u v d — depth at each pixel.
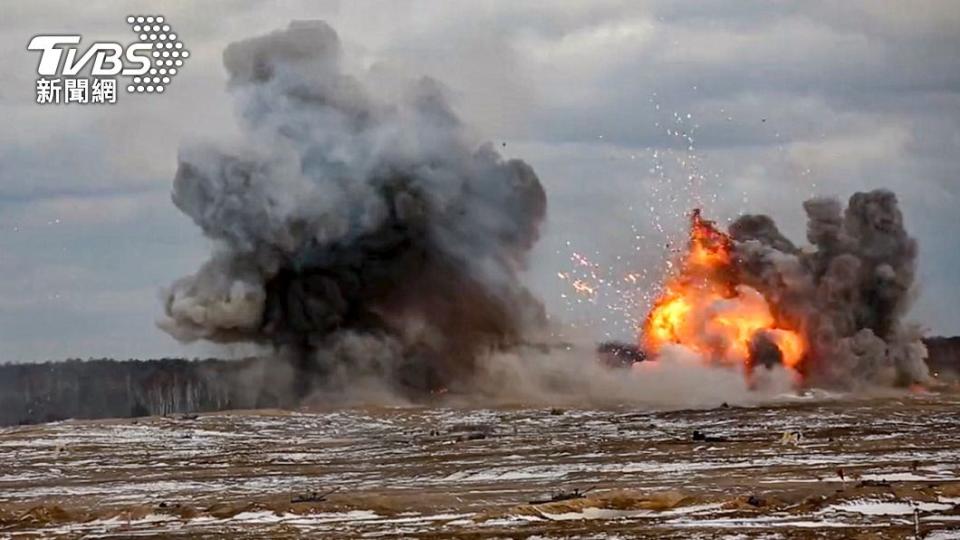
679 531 179.38
